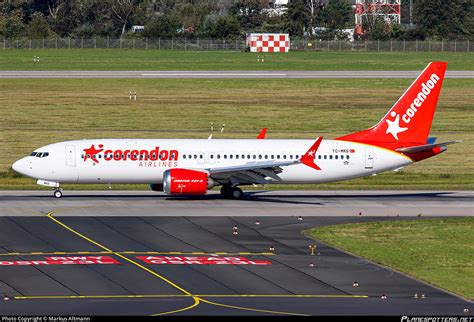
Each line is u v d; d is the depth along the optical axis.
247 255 184.50
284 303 149.50
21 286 157.50
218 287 159.38
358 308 146.88
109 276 165.50
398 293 157.62
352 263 179.25
